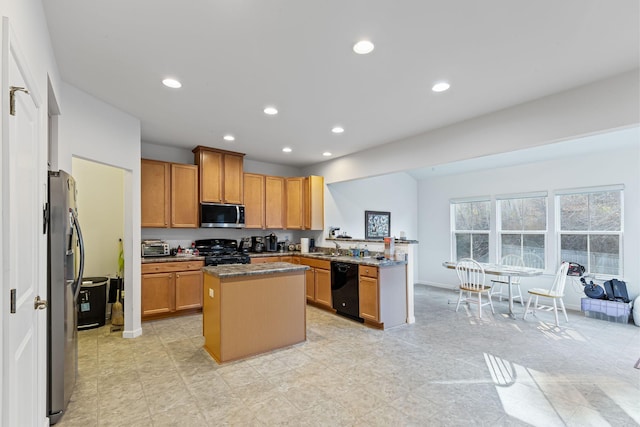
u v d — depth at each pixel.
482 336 3.78
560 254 5.32
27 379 1.45
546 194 5.46
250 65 2.52
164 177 4.64
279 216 5.91
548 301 5.35
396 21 1.98
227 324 3.02
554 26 2.03
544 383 2.62
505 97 3.12
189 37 2.14
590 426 2.05
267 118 3.72
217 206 5.05
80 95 2.95
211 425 2.06
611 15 1.92
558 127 3.00
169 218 4.67
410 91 2.99
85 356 3.13
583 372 2.83
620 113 2.64
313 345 3.47
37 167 1.68
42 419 1.75
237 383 2.61
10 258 1.16
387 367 2.92
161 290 4.33
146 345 3.43
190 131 4.22
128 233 3.66
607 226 4.85
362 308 4.25
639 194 4.54
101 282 4.13
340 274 4.63
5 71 1.11
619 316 4.32
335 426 2.06
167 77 2.72
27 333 1.45
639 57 2.39
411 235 7.49
